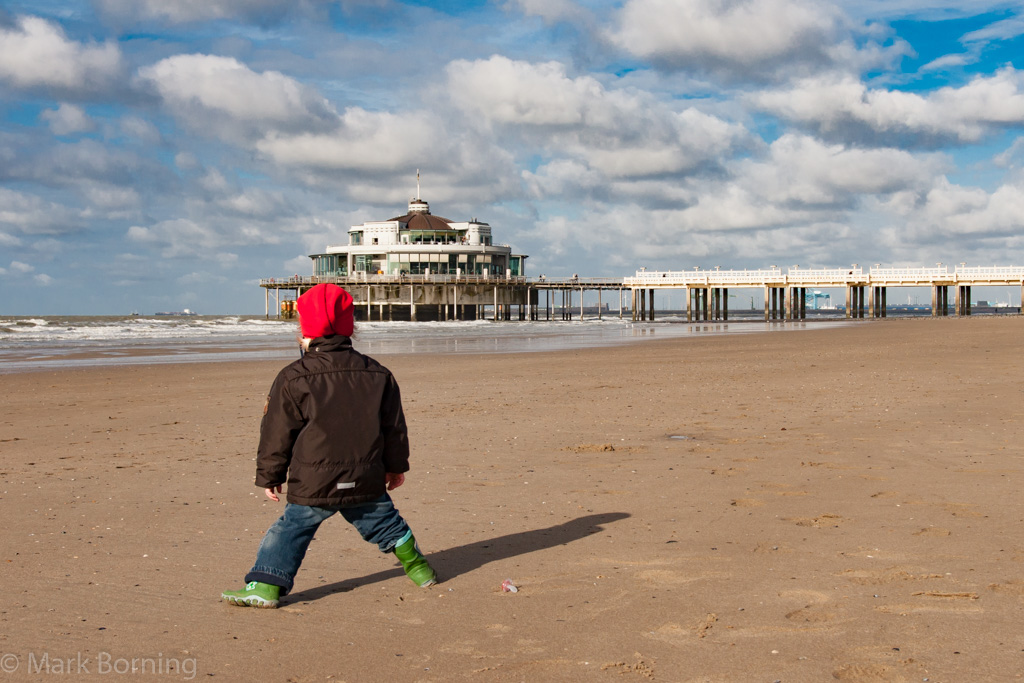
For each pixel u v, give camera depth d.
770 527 5.80
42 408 14.12
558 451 9.09
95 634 4.04
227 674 3.58
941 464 7.81
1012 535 5.44
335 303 4.68
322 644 3.92
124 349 34.34
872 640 3.82
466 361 24.53
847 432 9.84
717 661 3.63
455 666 3.64
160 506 6.77
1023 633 3.86
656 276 92.38
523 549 5.41
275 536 4.54
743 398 13.64
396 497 6.94
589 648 3.80
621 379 17.70
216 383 18.73
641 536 5.64
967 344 26.58
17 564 5.18
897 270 81.94
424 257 91.31
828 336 36.72
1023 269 77.69
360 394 4.59
